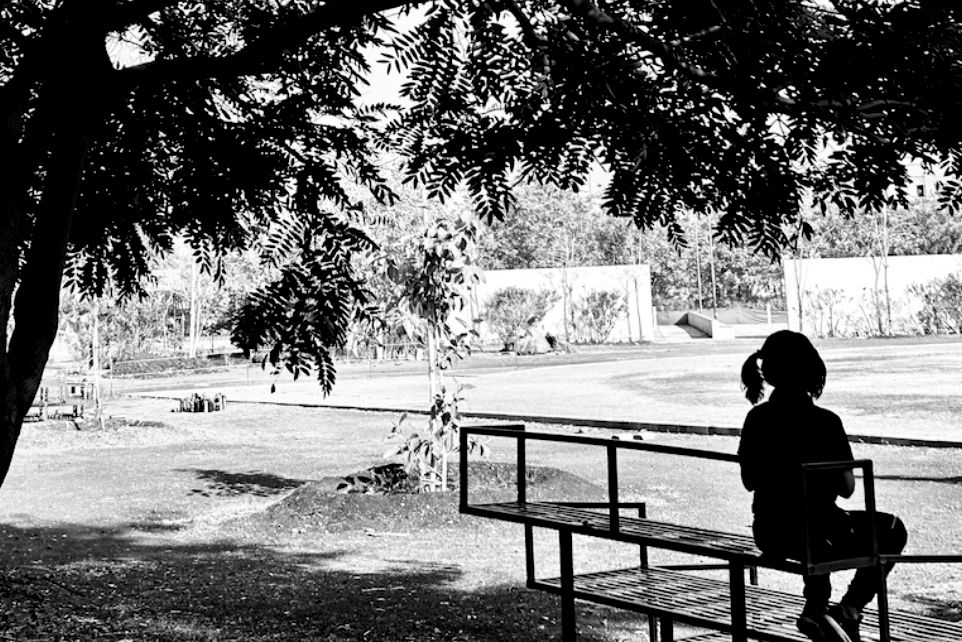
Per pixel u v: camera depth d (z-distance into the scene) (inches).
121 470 693.9
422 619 263.1
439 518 426.0
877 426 749.9
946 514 419.2
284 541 401.4
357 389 1469.0
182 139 209.2
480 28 150.6
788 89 128.9
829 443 147.9
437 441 469.7
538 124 139.4
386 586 308.7
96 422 1052.5
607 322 2822.3
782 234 156.6
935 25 112.0
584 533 177.3
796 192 145.7
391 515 430.3
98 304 1066.7
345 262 202.1
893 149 127.0
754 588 190.7
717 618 163.2
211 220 218.5
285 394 1424.7
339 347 203.8
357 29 182.7
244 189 205.9
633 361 1861.5
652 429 812.6
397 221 218.7
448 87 158.2
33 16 183.3
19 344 170.2
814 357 153.7
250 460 733.3
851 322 2610.7
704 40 130.0
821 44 120.6
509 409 1008.9
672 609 171.3
